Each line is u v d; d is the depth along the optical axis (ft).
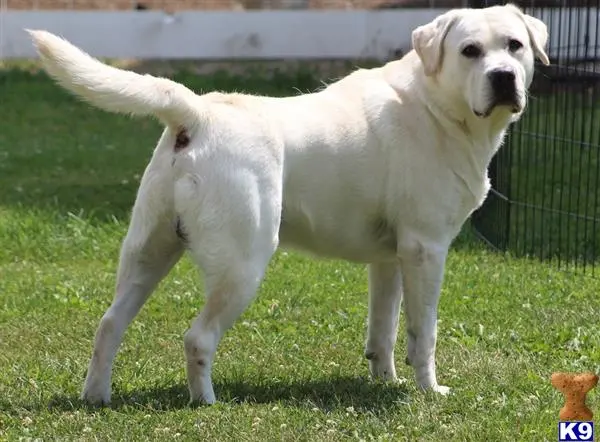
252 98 28.40
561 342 35.01
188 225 27.12
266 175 27.27
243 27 90.68
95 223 53.16
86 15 89.56
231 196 26.84
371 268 31.42
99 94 26.35
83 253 48.57
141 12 89.86
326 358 33.81
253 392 29.81
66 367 32.30
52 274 44.93
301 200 28.53
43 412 27.73
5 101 84.69
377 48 91.30
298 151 28.14
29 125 78.79
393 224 29.60
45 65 26.58
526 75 29.43
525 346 34.81
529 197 57.82
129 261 28.19
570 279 43.32
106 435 26.08
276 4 98.94
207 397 28.04
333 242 29.63
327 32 91.04
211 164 26.86
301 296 40.86
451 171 29.30
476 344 35.04
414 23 90.79
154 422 26.78
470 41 28.53
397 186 29.14
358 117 29.17
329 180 28.68
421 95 29.32
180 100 26.71
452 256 47.29
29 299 40.57
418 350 29.84
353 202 29.17
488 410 28.09
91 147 72.69
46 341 35.42
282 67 90.53
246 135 27.20
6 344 35.06
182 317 38.65
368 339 31.65
